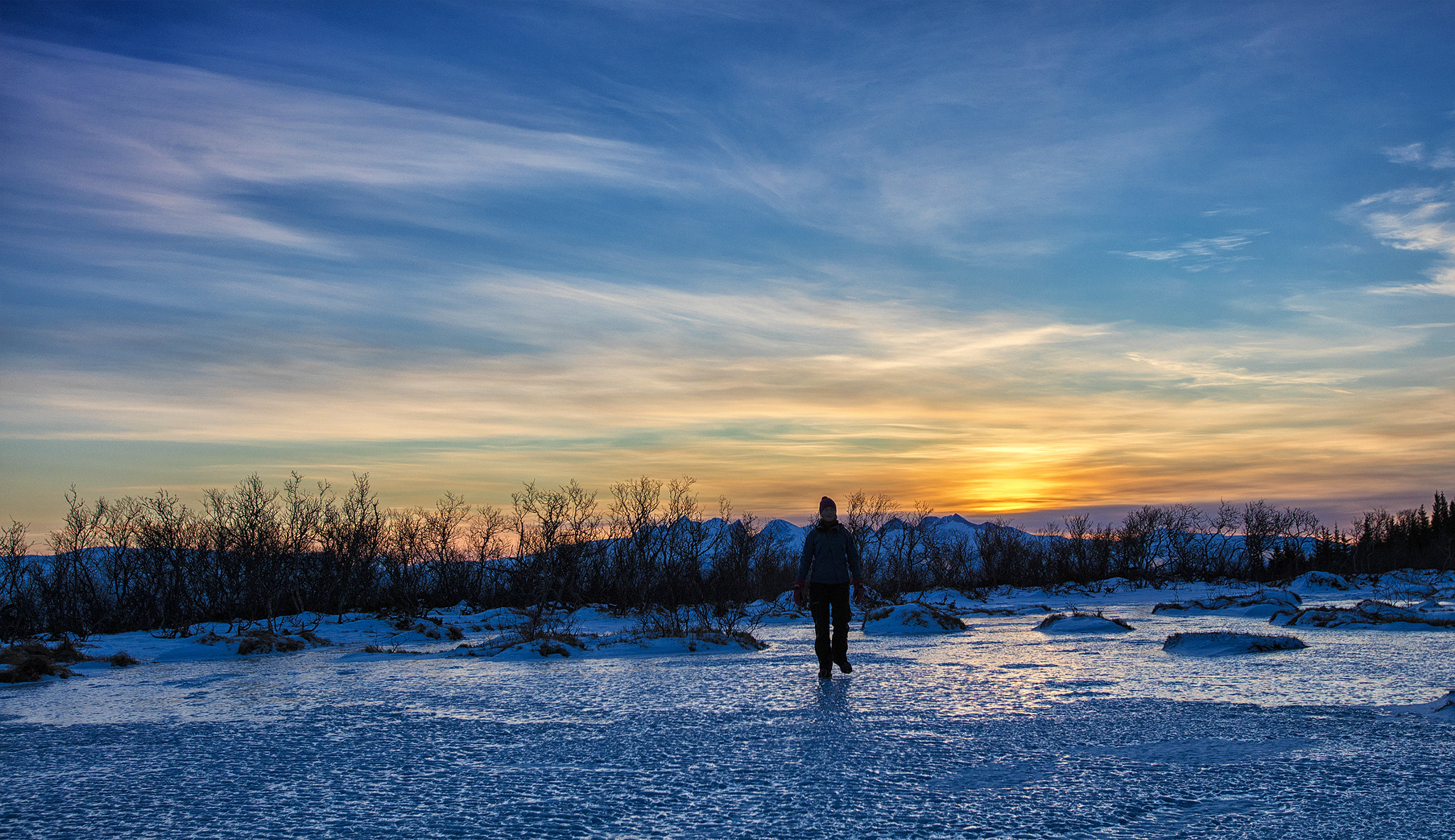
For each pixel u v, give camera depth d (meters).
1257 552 44.88
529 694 7.71
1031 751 5.02
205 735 5.99
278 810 4.01
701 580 29.41
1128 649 10.79
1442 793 4.00
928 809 3.88
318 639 15.77
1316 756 4.77
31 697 8.48
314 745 5.54
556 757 5.05
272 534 28.14
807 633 15.48
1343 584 32.38
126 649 16.36
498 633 18.83
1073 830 3.57
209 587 26.92
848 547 8.87
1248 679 7.82
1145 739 5.29
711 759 4.91
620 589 29.53
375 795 4.24
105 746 5.63
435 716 6.59
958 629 14.55
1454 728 5.45
